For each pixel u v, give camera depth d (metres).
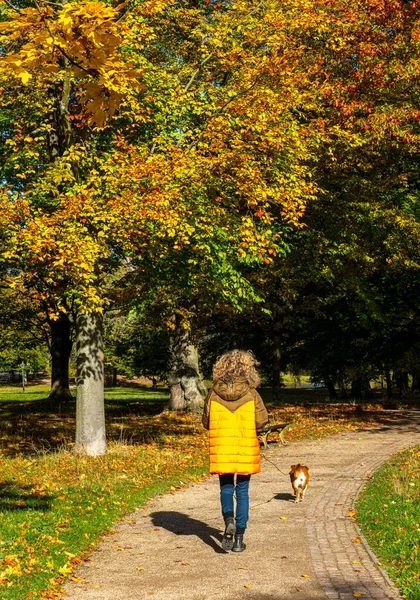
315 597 5.23
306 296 26.62
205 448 16.53
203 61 16.41
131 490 10.64
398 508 8.23
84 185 12.52
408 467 11.58
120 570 6.21
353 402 27.81
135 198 12.21
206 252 14.37
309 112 19.11
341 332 30.84
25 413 25.77
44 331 32.22
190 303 22.73
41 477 11.84
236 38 16.39
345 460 13.12
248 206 14.73
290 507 8.90
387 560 6.21
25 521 7.94
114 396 41.03
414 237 21.69
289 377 73.31
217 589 5.52
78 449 14.70
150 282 15.76
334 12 18.34
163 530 7.88
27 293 24.88
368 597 5.20
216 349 32.75
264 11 15.93
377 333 29.08
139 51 15.97
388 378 36.00
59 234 12.00
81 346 14.84
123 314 21.80
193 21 18.11
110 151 14.13
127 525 8.25
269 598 5.25
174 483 11.41
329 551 6.60
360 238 23.27
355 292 25.84
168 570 6.15
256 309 25.36
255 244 14.51
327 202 22.16
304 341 32.56
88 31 3.80
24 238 11.63
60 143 15.12
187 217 13.46
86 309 12.58
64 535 7.46
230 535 6.43
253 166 14.19
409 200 24.36
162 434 19.05
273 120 14.41
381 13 17.31
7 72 11.52
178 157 13.11
